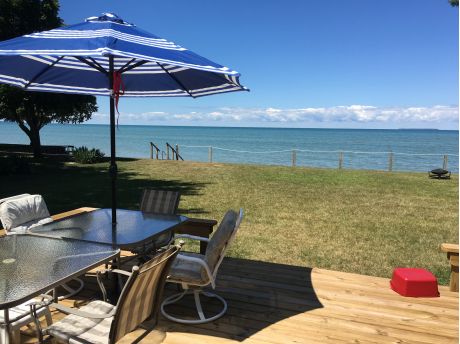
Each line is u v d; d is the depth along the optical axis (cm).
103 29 296
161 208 436
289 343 277
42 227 338
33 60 367
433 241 674
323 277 413
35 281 210
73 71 417
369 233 720
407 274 375
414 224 791
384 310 334
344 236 698
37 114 1975
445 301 356
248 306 337
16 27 1720
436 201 1030
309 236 696
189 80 417
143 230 331
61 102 1848
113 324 191
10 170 1412
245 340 279
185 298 350
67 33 287
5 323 212
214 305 336
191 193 1084
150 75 436
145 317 230
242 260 465
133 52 253
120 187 1155
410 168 2738
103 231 324
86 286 369
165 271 230
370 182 1338
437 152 5194
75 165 1725
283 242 656
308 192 1138
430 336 291
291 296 360
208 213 851
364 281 404
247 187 1205
